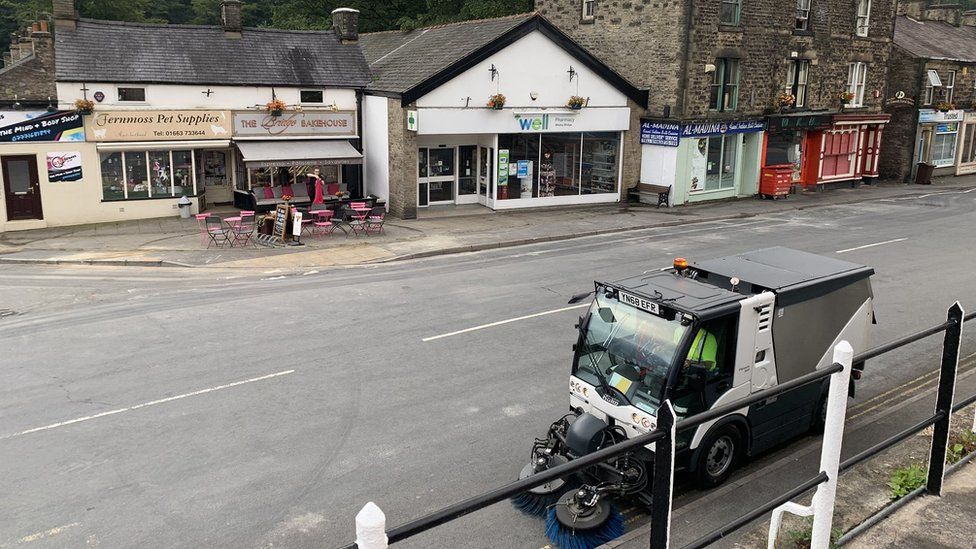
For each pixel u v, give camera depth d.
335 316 14.92
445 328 14.16
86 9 44.25
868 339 9.75
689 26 28.67
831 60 34.44
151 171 26.00
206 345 13.21
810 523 6.04
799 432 9.11
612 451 3.58
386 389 11.24
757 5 30.58
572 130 28.89
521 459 9.06
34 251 21.17
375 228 24.38
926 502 5.89
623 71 31.33
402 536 2.99
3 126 23.30
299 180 27.58
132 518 7.88
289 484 8.52
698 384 7.62
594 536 7.12
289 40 28.12
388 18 45.44
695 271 9.12
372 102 27.80
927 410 10.08
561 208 29.52
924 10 45.81
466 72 26.14
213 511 7.99
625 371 7.92
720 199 31.94
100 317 15.00
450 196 29.30
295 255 20.78
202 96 25.64
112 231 24.09
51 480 8.64
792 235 23.98
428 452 9.26
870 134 38.16
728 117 30.69
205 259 20.28
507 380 11.59
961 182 40.22
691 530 7.19
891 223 26.50
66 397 10.98
